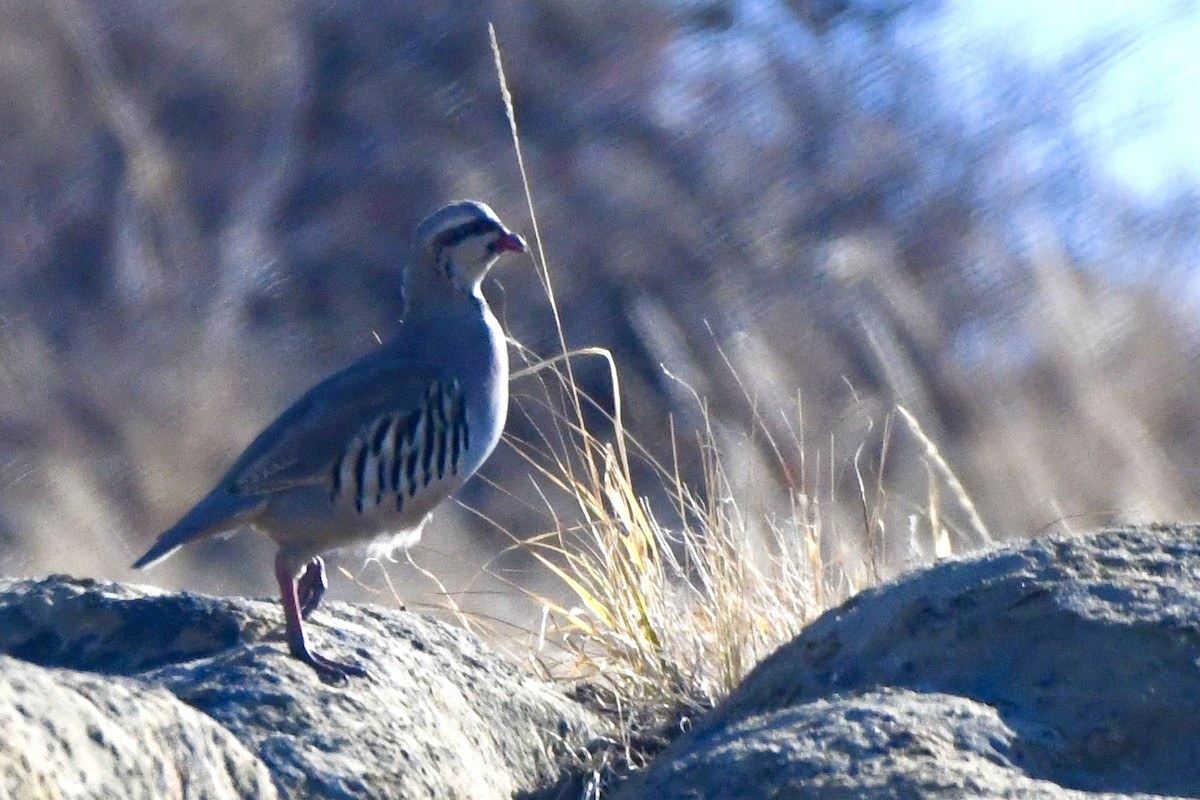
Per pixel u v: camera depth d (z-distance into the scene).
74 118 23.20
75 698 6.14
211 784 6.48
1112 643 7.23
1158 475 14.34
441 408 9.38
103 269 22.00
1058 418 14.88
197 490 17.52
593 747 8.93
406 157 24.16
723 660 9.57
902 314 16.59
